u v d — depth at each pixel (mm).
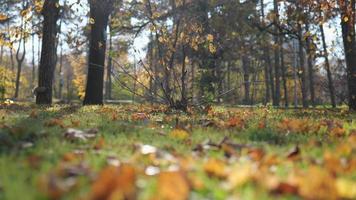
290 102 64312
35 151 3723
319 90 52500
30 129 5246
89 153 3676
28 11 13438
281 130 6102
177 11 12523
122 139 4617
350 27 16516
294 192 2436
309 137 5414
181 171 2525
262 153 3586
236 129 6207
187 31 12164
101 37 19906
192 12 13211
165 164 3215
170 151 4043
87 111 11203
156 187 2352
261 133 5641
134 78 11672
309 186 2393
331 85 32031
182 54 12406
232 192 2418
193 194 2398
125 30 18719
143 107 15344
